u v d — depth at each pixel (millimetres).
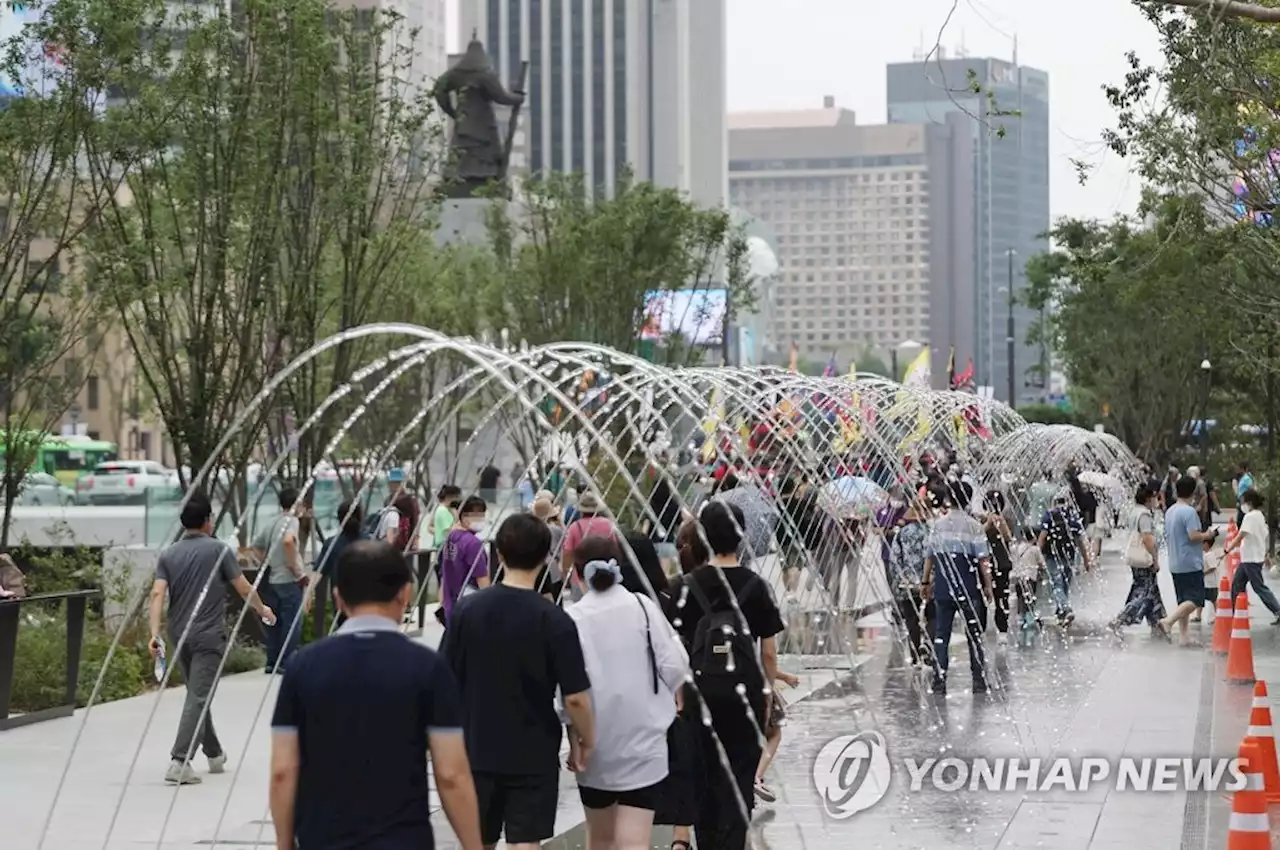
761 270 131500
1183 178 29547
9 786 15883
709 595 11664
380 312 36812
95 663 23000
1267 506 47750
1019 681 23344
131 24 26344
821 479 28297
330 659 7273
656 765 10039
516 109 70000
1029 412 132250
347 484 42594
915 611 24859
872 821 13969
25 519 41656
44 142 26547
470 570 18797
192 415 28344
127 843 13391
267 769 16797
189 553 15664
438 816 14477
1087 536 41500
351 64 30969
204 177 28375
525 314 53812
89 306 29172
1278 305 36406
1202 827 13555
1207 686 22469
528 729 9547
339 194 30406
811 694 22125
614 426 26984
